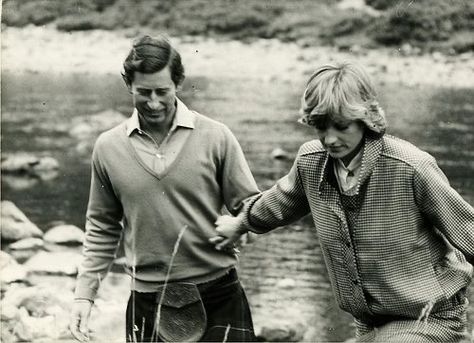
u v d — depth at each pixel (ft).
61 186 28.73
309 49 57.67
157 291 11.85
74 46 57.52
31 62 53.62
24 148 33.40
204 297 11.84
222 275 11.92
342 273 10.70
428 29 57.26
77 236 23.15
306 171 10.73
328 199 10.53
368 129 10.19
